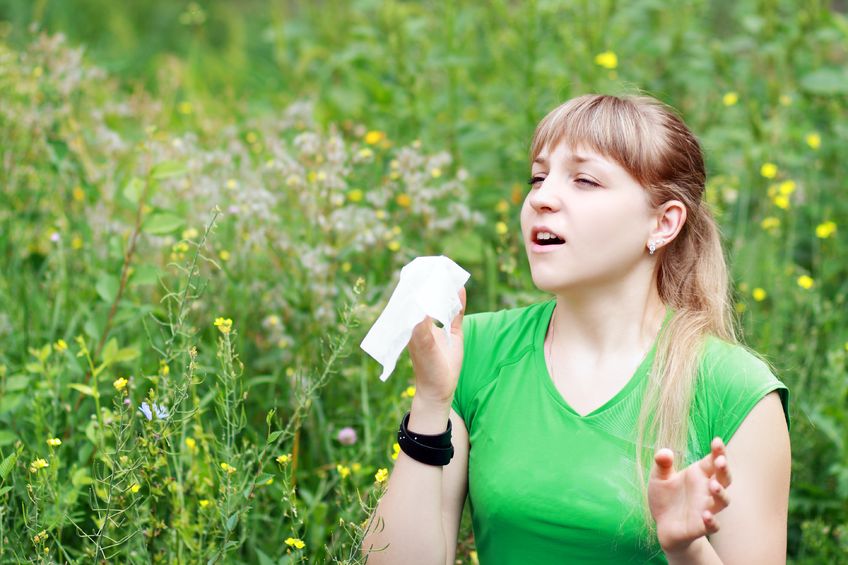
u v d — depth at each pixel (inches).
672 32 242.7
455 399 99.6
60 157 169.8
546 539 90.9
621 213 93.4
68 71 192.4
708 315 98.6
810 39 235.8
